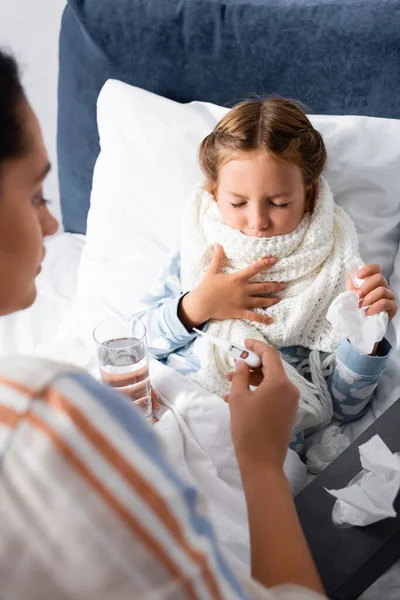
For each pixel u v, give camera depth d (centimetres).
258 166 106
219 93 145
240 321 112
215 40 139
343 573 68
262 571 54
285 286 114
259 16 134
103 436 34
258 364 84
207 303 111
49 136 186
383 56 128
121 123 141
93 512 32
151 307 123
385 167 124
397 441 82
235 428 66
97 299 134
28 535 32
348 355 102
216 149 112
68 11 149
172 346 114
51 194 194
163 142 137
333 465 81
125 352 95
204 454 92
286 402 68
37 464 33
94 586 32
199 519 37
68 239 172
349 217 121
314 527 73
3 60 41
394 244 129
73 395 35
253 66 139
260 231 111
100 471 33
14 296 46
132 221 139
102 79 152
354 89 134
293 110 114
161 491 35
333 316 99
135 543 33
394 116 135
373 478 74
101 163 145
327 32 130
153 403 101
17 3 164
